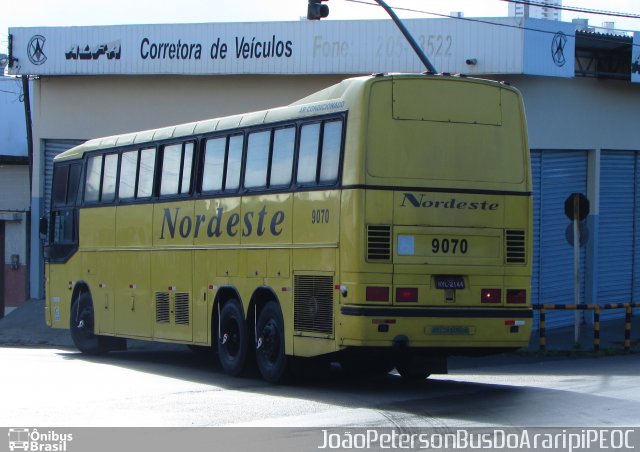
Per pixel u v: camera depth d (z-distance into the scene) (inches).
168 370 657.6
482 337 501.7
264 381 580.1
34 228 1152.8
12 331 1055.6
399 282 489.4
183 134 661.9
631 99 997.8
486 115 515.8
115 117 1083.3
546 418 420.8
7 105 1414.9
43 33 1087.6
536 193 934.4
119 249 737.0
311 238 518.9
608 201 995.3
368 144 491.5
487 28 885.2
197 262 636.1
